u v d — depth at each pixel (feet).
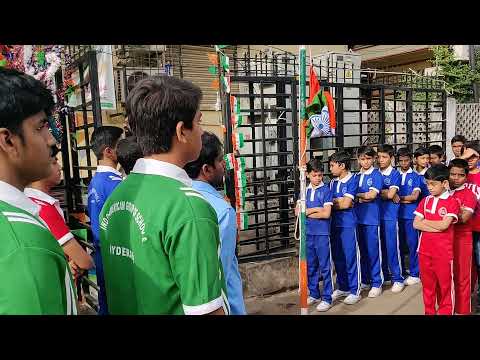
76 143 13.56
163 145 4.14
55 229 8.24
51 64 11.60
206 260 3.73
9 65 12.03
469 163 14.57
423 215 12.42
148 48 16.72
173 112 4.07
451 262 12.04
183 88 4.18
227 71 13.91
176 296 3.80
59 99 13.05
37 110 3.28
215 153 6.51
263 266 15.44
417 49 35.47
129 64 16.80
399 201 16.66
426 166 17.28
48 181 8.57
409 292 16.19
